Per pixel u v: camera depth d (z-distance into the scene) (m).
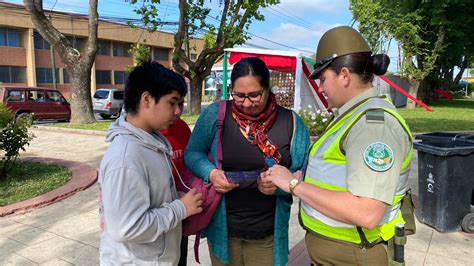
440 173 3.66
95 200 4.87
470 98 44.44
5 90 14.66
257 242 1.98
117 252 1.49
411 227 1.56
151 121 1.49
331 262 1.61
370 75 1.50
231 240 1.98
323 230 1.61
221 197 1.88
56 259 3.22
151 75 1.45
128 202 1.36
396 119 1.40
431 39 23.25
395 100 26.55
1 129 5.57
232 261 2.03
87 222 4.07
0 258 3.23
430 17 21.92
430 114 17.94
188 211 1.58
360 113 1.43
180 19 14.89
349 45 1.47
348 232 1.54
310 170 1.62
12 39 29.23
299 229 3.88
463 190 3.69
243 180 1.81
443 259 3.16
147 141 1.47
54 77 28.80
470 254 3.26
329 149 1.50
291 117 1.97
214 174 1.81
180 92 1.51
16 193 4.93
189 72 16.12
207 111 2.00
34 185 5.30
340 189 1.47
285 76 12.55
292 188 1.53
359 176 1.33
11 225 3.99
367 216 1.31
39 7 12.21
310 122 8.34
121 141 1.43
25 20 29.23
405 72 23.44
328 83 1.54
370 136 1.35
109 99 18.12
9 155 5.78
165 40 40.19
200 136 2.00
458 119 15.15
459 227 3.73
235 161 1.90
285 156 1.91
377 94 1.54
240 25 15.22
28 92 15.29
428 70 22.72
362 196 1.32
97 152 8.47
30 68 30.11
